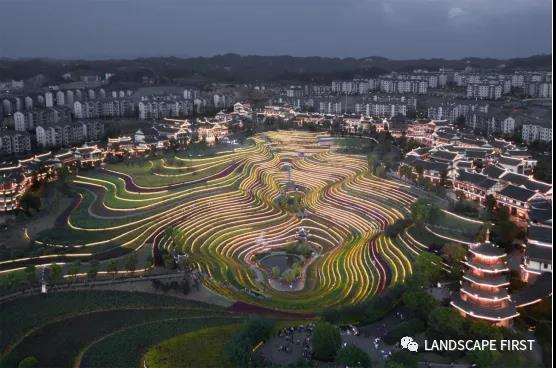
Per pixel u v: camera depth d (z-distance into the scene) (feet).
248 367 318.04
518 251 519.60
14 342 350.43
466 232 562.66
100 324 379.55
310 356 337.93
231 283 493.77
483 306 375.45
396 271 502.79
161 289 448.65
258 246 608.19
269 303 450.30
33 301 415.23
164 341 351.67
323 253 596.70
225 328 373.20
